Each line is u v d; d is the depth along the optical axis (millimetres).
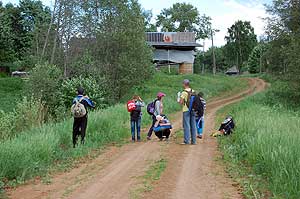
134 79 39031
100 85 34844
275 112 22203
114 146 13508
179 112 29188
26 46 67938
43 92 25516
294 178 7141
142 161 10602
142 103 15141
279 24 35438
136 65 38531
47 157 10445
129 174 9047
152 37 71375
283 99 34531
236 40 123188
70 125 14672
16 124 15906
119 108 23531
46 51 43219
